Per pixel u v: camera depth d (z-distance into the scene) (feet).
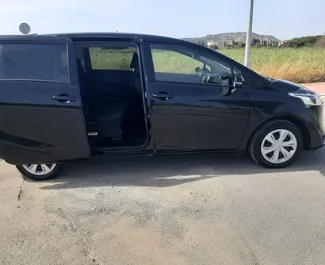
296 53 57.36
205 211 10.58
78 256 8.61
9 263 8.41
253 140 13.28
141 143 13.50
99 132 13.37
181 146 12.96
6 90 11.47
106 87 14.96
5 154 11.92
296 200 11.12
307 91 13.70
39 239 9.35
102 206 11.04
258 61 46.19
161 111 12.37
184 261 8.32
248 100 12.76
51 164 12.86
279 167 13.62
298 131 13.32
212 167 13.93
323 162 14.21
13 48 11.78
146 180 12.91
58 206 11.12
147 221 10.11
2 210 10.91
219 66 12.87
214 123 12.74
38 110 11.60
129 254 8.63
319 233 9.34
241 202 11.07
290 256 8.43
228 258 8.40
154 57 12.42
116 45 12.38
